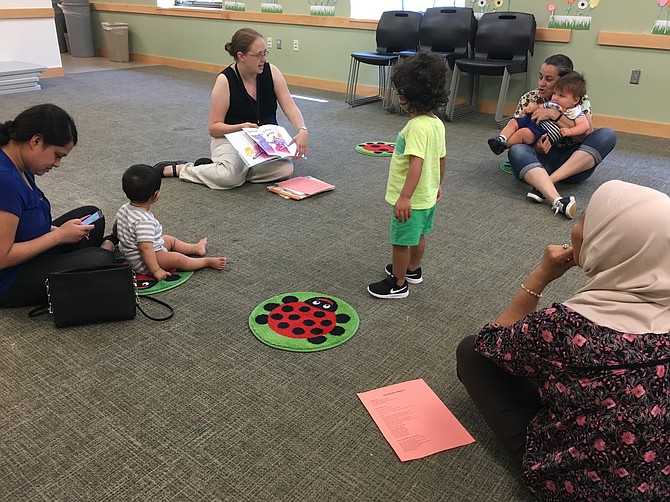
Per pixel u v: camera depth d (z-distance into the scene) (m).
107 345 1.77
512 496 1.29
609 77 4.64
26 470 1.32
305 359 1.74
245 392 1.59
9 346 1.74
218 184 3.10
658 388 0.99
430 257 2.43
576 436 1.09
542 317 1.12
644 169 3.72
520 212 2.95
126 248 2.13
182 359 1.71
